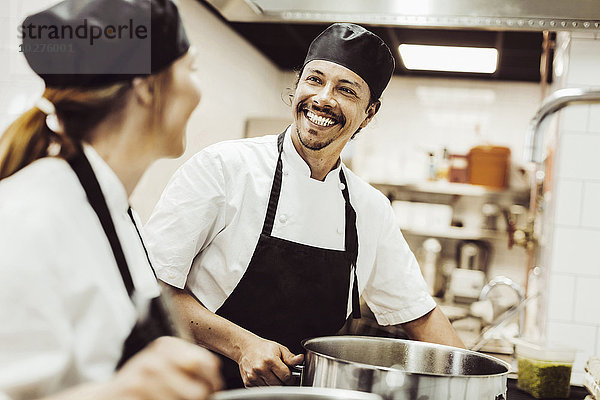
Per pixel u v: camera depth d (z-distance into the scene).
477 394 1.02
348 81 1.57
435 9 1.86
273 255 1.61
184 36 0.84
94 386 0.60
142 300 0.78
